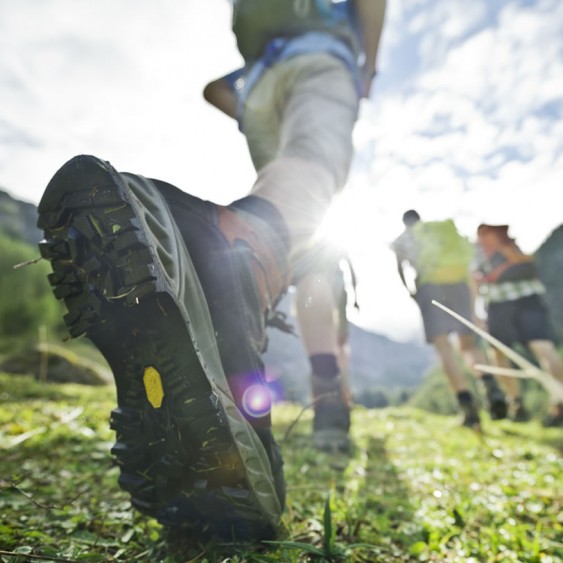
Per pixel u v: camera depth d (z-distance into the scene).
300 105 1.79
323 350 2.70
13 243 53.12
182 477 1.04
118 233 0.89
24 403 4.48
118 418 1.05
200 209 1.14
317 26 2.02
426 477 2.46
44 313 46.12
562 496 2.18
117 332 1.00
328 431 2.73
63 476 1.99
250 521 1.10
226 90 2.41
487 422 6.29
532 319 5.64
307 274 1.66
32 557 1.00
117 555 1.18
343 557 1.16
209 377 0.96
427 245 5.07
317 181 1.55
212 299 1.11
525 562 1.36
